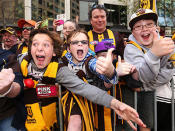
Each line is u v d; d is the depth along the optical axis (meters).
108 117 1.99
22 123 1.76
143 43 2.12
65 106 1.80
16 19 14.50
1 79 1.29
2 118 1.74
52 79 1.75
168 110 2.20
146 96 2.09
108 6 15.91
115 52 2.30
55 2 15.73
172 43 1.65
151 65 1.71
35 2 15.01
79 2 15.91
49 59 1.78
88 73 1.87
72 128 1.66
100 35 3.06
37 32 1.81
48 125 1.78
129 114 1.42
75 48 1.97
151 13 2.06
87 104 1.77
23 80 1.71
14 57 1.79
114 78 1.54
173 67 2.04
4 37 3.75
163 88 2.12
